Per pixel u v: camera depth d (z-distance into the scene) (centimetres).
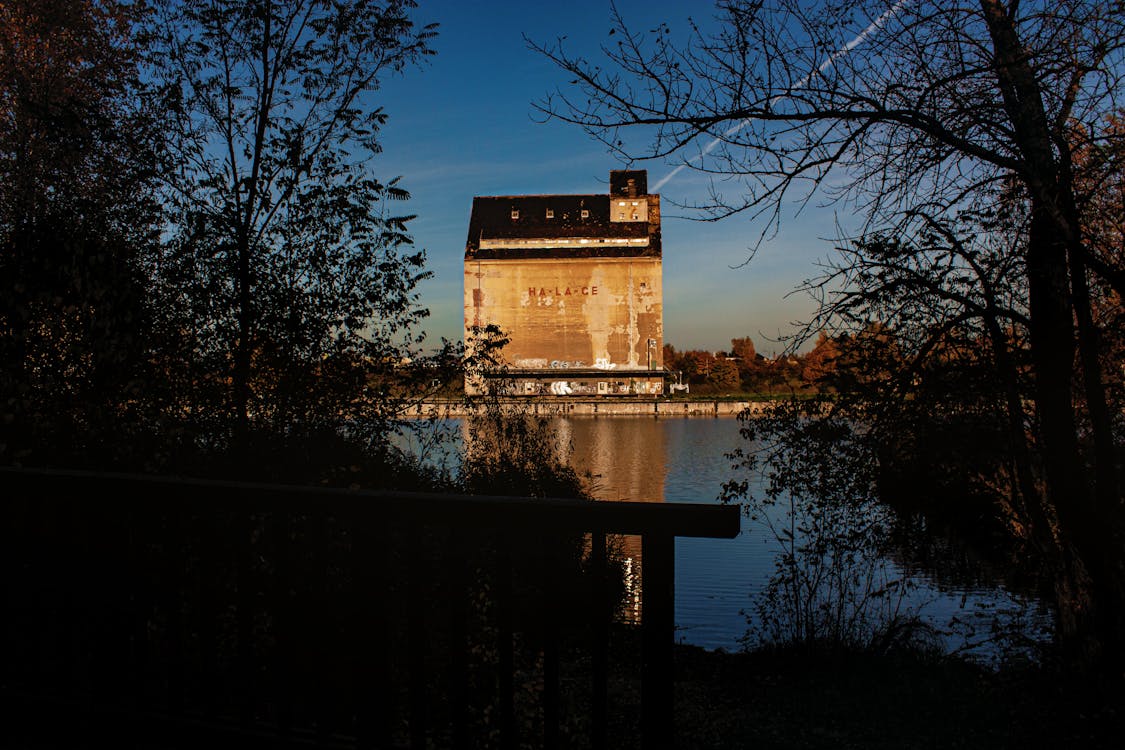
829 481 986
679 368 10988
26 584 329
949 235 728
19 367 686
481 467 1505
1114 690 728
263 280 936
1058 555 891
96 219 905
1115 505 741
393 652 464
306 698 296
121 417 709
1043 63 552
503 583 267
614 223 8975
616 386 8694
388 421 998
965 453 902
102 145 993
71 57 1386
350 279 971
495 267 8631
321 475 855
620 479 3328
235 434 867
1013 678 859
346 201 958
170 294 905
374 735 276
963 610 1192
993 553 1079
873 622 1109
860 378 904
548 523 252
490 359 1081
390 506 269
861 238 713
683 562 1764
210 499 290
